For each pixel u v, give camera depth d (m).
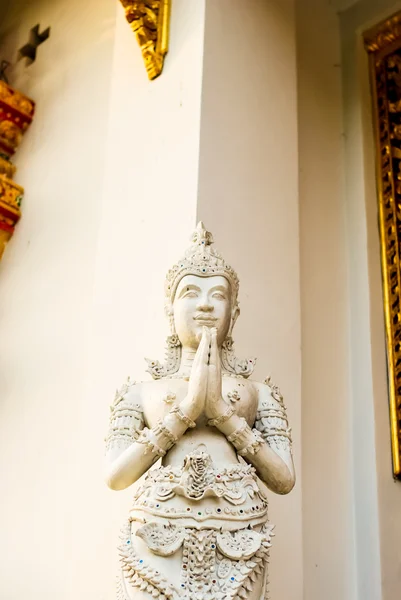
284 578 3.35
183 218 3.65
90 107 5.04
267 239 3.90
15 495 4.10
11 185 5.13
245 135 3.99
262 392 2.75
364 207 4.62
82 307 4.30
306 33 4.95
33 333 4.54
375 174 4.75
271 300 3.80
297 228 4.10
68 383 4.14
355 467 4.07
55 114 5.32
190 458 2.34
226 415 2.46
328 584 3.68
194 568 2.24
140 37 4.23
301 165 4.54
